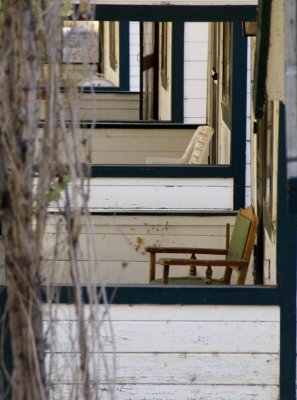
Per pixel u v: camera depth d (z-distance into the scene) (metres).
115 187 29.72
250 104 29.17
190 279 23.91
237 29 28.84
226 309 18.08
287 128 13.76
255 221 22.77
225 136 32.56
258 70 16.80
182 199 29.83
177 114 40.34
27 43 11.52
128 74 58.06
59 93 11.60
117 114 53.84
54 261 11.86
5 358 16.91
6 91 11.54
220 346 18.12
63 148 12.30
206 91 40.22
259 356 18.16
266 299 18.00
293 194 13.76
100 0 19.44
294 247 17.94
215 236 26.77
